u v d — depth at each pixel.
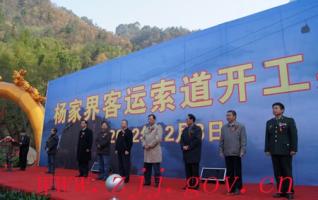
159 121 8.81
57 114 12.82
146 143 6.61
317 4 6.34
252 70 7.09
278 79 6.66
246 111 7.05
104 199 4.89
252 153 6.84
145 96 9.40
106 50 57.41
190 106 8.15
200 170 7.60
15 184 6.82
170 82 8.77
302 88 6.31
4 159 11.79
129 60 10.14
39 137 13.39
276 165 4.96
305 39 6.40
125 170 7.12
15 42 27.73
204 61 8.05
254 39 7.15
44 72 24.23
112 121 10.34
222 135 5.54
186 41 8.55
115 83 10.50
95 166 10.14
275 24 6.86
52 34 84.25
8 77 22.72
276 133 4.91
